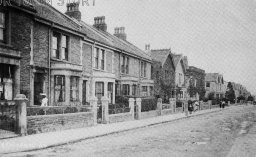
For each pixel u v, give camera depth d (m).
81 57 22.42
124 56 31.02
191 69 53.69
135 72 33.84
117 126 17.84
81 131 14.99
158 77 39.75
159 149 10.75
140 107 24.06
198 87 57.69
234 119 25.97
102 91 25.17
